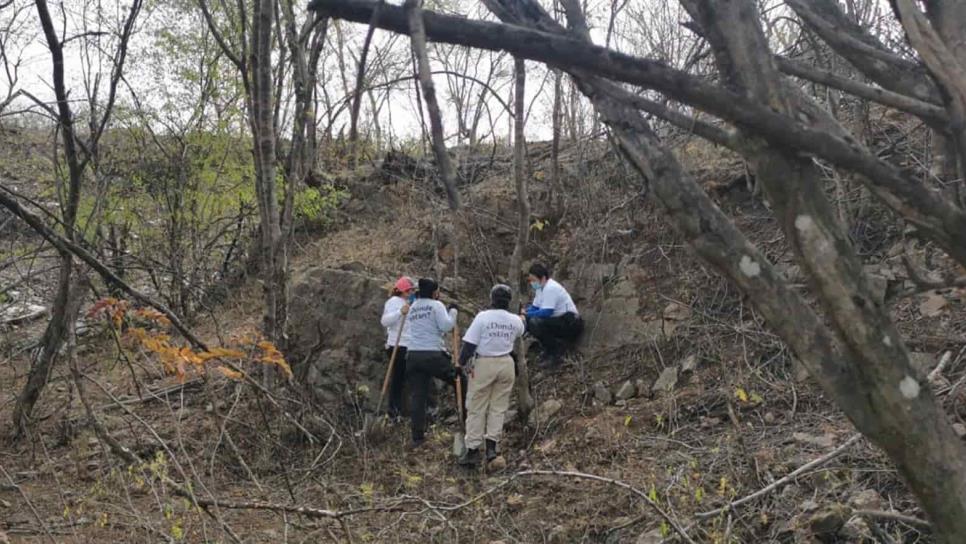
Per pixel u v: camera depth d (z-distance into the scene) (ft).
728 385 22.65
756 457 19.42
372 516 20.86
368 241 38.83
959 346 20.97
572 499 20.70
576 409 26.23
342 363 29.86
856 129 25.96
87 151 24.31
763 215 29.17
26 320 35.55
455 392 29.04
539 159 41.06
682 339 26.68
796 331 6.79
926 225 6.70
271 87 26.81
